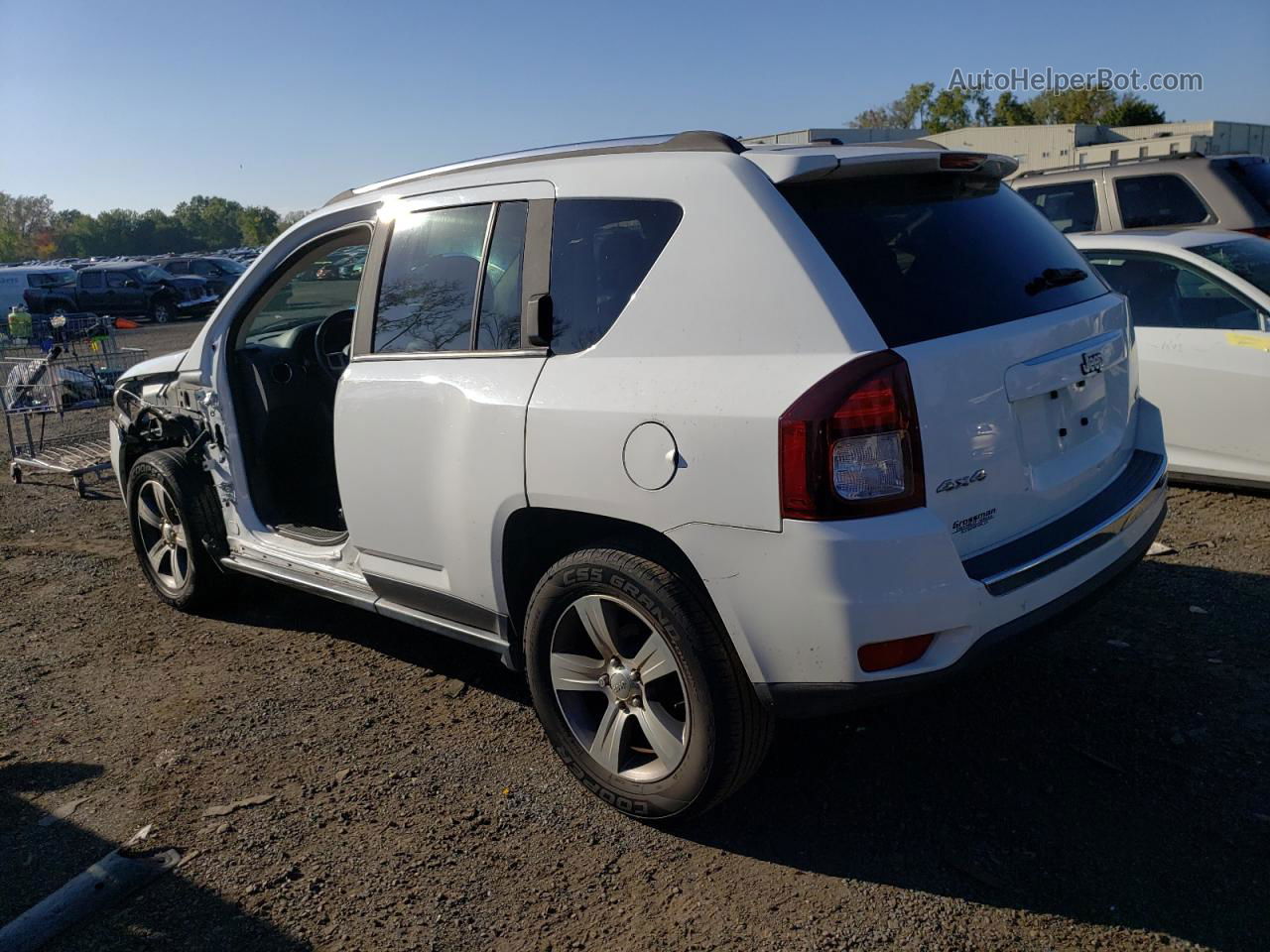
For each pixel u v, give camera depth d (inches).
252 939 107.7
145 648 189.0
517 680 166.2
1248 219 316.2
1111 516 120.3
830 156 110.5
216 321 185.6
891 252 110.3
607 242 121.6
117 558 247.4
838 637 101.5
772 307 106.3
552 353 124.0
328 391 199.5
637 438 111.4
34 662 184.5
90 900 114.8
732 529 105.3
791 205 109.3
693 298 112.0
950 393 103.7
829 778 130.6
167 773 142.5
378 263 151.3
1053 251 131.6
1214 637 161.3
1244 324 221.9
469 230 138.9
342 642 186.5
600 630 120.5
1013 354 110.7
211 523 190.9
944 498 103.4
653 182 119.3
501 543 129.5
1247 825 115.2
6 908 114.9
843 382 99.4
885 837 117.9
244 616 202.5
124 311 1205.7
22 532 278.7
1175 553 198.4
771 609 104.5
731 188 112.0
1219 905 102.9
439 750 144.8
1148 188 341.1
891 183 117.3
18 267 1362.0
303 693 165.6
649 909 108.7
